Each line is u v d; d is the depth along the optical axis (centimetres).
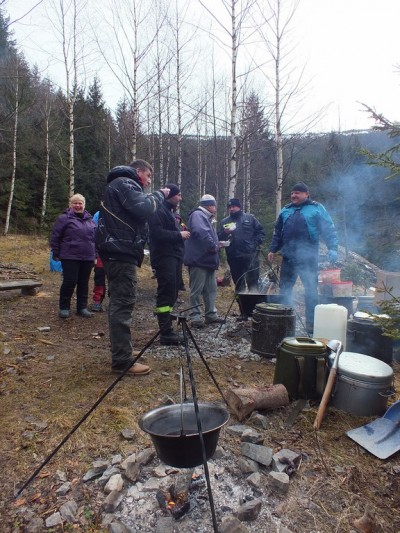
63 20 1323
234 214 638
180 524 179
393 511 200
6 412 271
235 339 452
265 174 1944
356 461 235
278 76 1016
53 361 369
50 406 280
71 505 188
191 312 505
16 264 996
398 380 354
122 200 312
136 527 180
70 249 510
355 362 303
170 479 206
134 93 1144
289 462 222
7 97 1573
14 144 1841
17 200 2089
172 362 375
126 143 1489
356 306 503
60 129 2055
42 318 524
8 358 369
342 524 187
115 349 333
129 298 330
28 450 230
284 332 393
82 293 540
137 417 268
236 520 176
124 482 204
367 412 285
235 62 884
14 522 181
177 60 1433
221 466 218
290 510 193
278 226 522
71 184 1391
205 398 301
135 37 1126
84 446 234
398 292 436
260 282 664
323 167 1466
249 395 274
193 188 2312
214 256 498
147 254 1091
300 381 297
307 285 489
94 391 305
